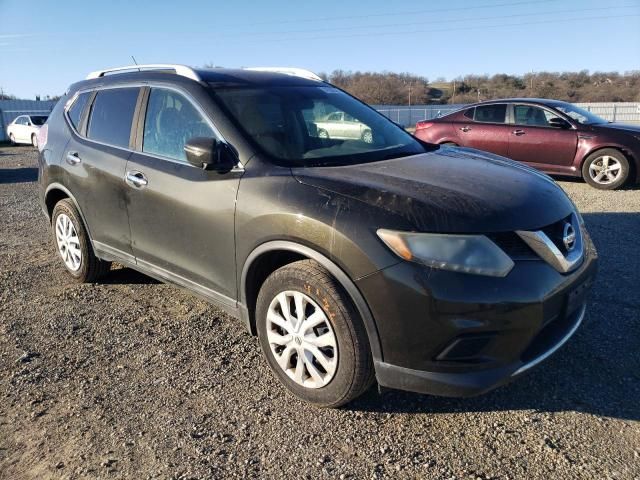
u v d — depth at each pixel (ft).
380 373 8.91
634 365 10.85
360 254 8.61
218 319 13.64
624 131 29.30
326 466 8.34
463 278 8.25
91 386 10.71
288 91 13.01
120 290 15.71
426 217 8.55
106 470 8.32
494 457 8.43
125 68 14.88
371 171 10.30
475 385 8.43
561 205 10.01
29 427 9.46
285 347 10.05
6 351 12.20
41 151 16.55
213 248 11.02
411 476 8.08
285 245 9.57
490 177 10.35
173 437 9.09
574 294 9.39
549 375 10.62
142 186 12.42
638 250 18.02
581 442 8.71
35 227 24.27
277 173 10.16
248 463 8.44
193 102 11.84
